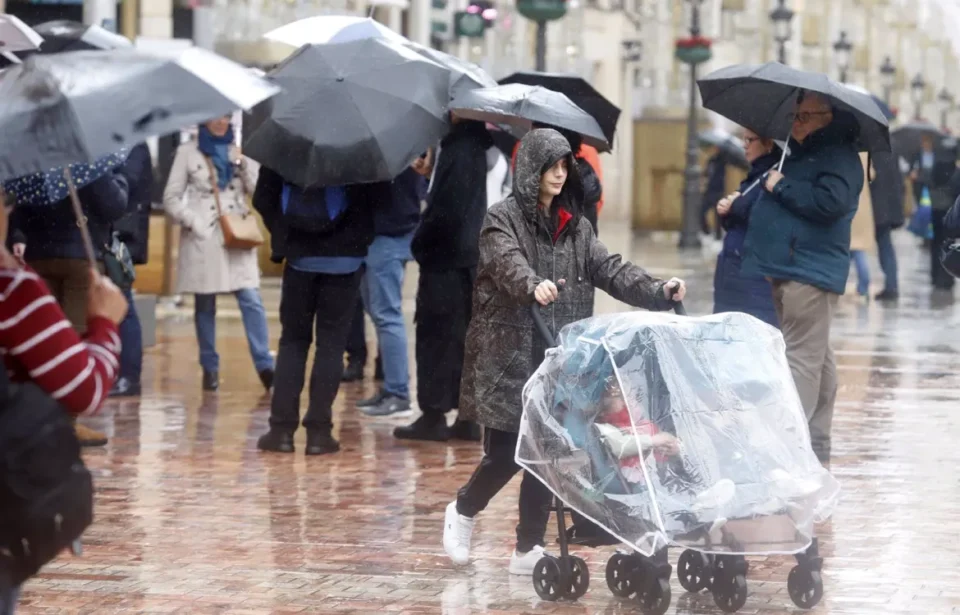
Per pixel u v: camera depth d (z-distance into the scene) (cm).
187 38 2808
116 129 516
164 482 1069
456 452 1201
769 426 733
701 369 735
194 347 1827
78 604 769
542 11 2477
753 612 765
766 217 1093
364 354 1597
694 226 4225
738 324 759
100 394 514
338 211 1130
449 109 1115
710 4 7094
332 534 926
